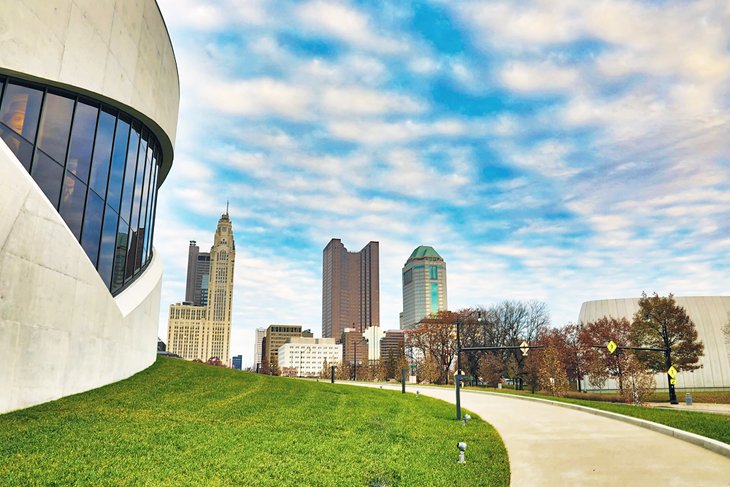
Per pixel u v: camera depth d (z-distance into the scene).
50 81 18.36
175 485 10.30
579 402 33.47
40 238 15.46
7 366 14.16
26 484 9.49
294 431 17.09
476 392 49.66
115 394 19.06
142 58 24.41
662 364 57.09
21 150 17.75
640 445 16.55
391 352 106.50
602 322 68.25
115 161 23.20
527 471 13.40
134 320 24.30
